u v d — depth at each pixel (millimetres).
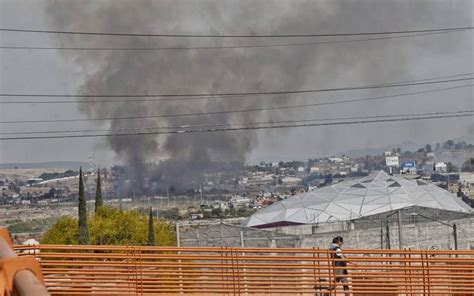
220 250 85875
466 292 82438
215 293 85250
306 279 87062
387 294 86500
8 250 38000
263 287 84562
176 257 85812
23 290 33531
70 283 85875
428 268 83500
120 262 86562
